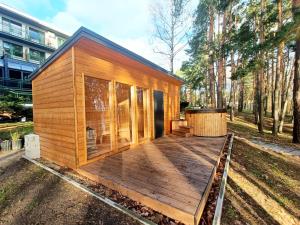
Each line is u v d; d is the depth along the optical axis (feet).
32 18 56.59
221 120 26.12
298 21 20.98
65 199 9.85
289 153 20.31
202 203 8.22
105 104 19.89
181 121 28.89
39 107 18.07
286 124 52.31
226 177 12.41
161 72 23.70
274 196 11.31
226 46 38.88
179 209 7.53
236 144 23.07
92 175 11.71
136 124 20.11
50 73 15.85
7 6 50.55
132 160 14.52
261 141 25.94
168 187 9.57
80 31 11.76
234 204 9.59
